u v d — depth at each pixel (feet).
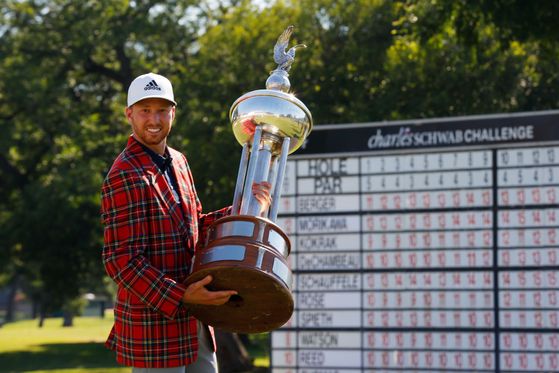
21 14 83.25
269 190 12.17
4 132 84.69
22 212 85.66
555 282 32.37
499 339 32.86
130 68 86.28
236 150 59.16
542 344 32.48
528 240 32.71
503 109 57.57
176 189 12.10
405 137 34.14
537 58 56.34
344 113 59.52
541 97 58.95
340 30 60.95
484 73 55.36
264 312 11.69
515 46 55.21
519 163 32.81
